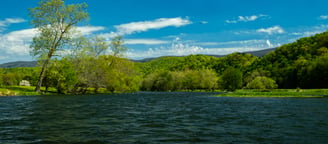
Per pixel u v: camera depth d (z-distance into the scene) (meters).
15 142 8.12
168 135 9.43
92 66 57.09
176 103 28.19
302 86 91.06
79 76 53.41
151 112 17.92
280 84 104.06
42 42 42.47
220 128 11.00
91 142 8.21
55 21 42.72
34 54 42.62
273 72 111.00
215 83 117.56
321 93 49.28
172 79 123.00
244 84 112.81
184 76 127.25
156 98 40.47
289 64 116.94
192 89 128.25
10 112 16.86
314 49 122.75
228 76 83.19
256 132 10.02
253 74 111.50
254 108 21.09
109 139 8.67
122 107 22.03
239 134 9.61
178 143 8.10
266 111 18.44
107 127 11.20
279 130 10.44
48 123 12.23
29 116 14.84
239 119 14.02
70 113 16.67
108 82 60.97
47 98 34.03
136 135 9.41
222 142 8.23
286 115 15.74
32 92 42.75
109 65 62.91
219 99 37.19
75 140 8.49
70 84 49.34
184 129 10.76
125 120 13.55
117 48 62.69
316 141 8.36
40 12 41.66
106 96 44.19
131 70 67.62
